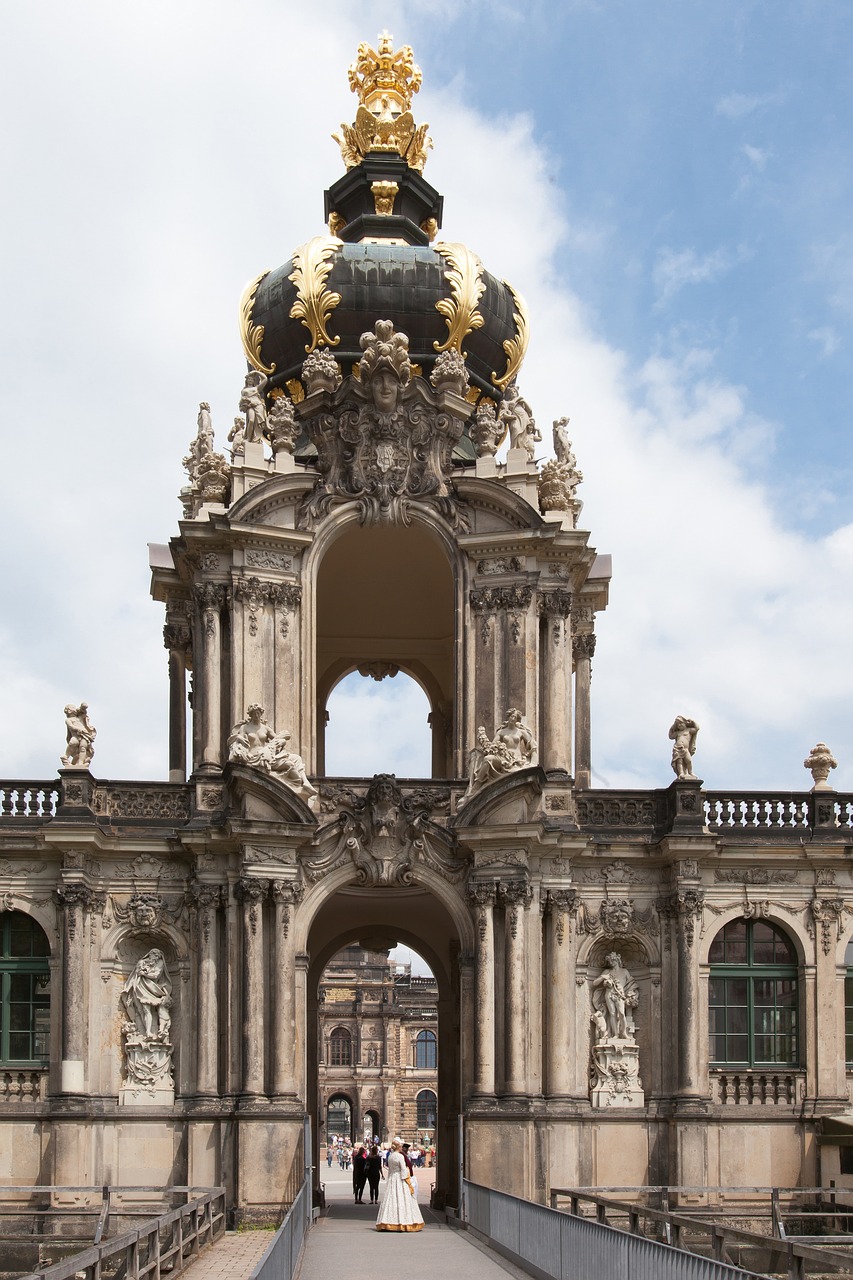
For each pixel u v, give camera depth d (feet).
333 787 139.85
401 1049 391.04
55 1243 123.34
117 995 139.23
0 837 138.62
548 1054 137.08
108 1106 136.26
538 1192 132.77
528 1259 96.32
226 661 142.31
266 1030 134.41
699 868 143.13
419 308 157.99
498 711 141.59
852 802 146.30
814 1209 136.98
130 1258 83.25
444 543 144.56
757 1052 143.23
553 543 143.13
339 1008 390.63
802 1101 141.28
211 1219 118.01
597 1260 79.56
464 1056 137.18
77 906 137.18
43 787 141.18
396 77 173.88
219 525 141.38
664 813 144.36
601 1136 138.72
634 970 143.13
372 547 153.07
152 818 141.79
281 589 142.51
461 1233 125.59
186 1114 134.72
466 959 137.39
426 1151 329.52
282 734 139.13
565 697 143.02
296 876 136.67
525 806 136.98
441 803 140.26
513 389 150.41
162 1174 135.23
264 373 161.27
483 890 136.15
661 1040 140.87
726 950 144.77
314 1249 110.93
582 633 163.02
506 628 142.72
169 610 159.84
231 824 134.51
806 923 144.46
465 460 149.07
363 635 172.76
